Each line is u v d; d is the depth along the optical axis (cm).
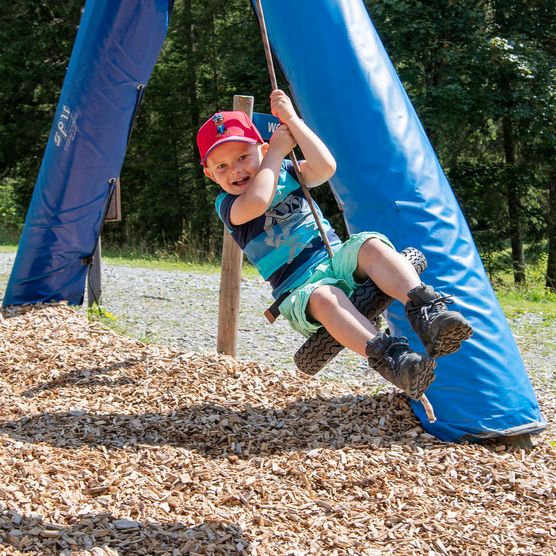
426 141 616
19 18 2688
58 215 899
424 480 502
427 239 576
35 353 755
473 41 1881
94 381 678
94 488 459
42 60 2653
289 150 373
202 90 2766
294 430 571
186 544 407
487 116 1905
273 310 391
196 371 689
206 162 380
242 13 2602
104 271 1402
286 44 602
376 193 579
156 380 671
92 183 888
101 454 518
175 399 625
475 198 2258
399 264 348
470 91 1912
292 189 390
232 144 370
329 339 371
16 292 943
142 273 1390
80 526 414
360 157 584
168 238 2777
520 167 2248
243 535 425
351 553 418
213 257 1766
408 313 341
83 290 989
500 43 1822
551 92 1877
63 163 867
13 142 2781
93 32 809
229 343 773
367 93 591
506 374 572
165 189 2792
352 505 471
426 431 570
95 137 854
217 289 1227
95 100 832
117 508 439
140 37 805
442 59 1936
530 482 505
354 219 590
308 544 423
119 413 600
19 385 681
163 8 799
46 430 564
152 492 464
